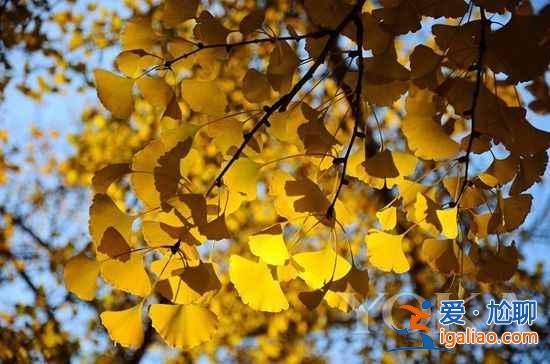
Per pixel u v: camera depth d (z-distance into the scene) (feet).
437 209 3.78
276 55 3.70
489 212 3.86
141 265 3.59
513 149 3.61
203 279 3.54
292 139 3.87
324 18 3.76
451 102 3.62
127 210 10.44
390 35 3.65
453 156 3.71
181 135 3.65
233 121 3.78
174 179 3.48
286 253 3.62
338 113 8.00
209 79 3.84
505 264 3.77
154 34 3.78
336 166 3.88
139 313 3.66
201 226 3.50
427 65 3.63
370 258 3.92
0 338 9.92
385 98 3.76
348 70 3.78
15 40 9.43
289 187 3.67
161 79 3.77
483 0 3.50
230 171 3.67
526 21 3.46
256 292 3.67
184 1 3.76
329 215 3.63
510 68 3.51
